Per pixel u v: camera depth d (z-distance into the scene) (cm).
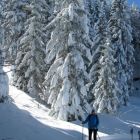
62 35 2800
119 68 5288
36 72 3734
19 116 2148
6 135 1673
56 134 1977
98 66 4066
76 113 2742
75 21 2777
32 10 3816
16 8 4394
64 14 2762
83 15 2794
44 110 3173
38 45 3756
